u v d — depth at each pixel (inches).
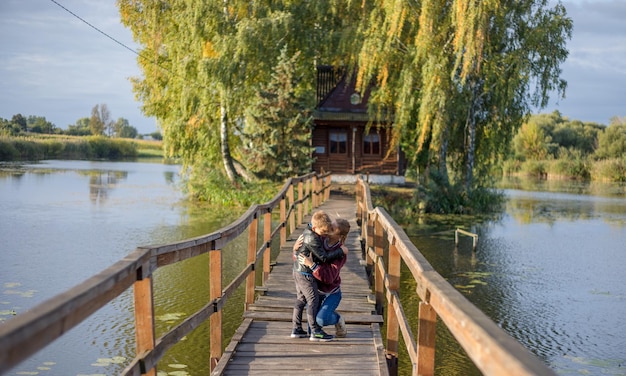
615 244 808.9
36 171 1999.3
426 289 139.6
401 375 370.3
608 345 422.3
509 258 713.6
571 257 721.6
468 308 94.5
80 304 97.9
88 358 374.3
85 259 650.2
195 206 1137.4
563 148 2711.6
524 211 1159.0
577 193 1610.5
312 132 1362.0
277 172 1256.2
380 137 1363.2
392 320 245.0
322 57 1389.0
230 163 1270.9
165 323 442.9
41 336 83.7
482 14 954.7
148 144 4589.1
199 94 1218.6
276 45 1225.4
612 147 2534.5
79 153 3405.5
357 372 226.4
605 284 593.3
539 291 564.7
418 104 1118.4
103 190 1406.3
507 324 468.1
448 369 373.4
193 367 363.9
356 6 1249.4
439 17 1030.4
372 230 423.2
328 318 258.4
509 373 66.0
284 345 257.4
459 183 1123.9
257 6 1233.4
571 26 1050.1
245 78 1208.8
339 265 262.4
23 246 716.0
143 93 1453.0
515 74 1024.2
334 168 1369.3
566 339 434.9
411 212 1073.5
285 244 508.4
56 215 976.9
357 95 1347.2
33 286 532.1
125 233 819.4
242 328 275.9
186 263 654.5
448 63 1044.5
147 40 1384.1
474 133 1140.5
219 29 1205.7
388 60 1071.6
